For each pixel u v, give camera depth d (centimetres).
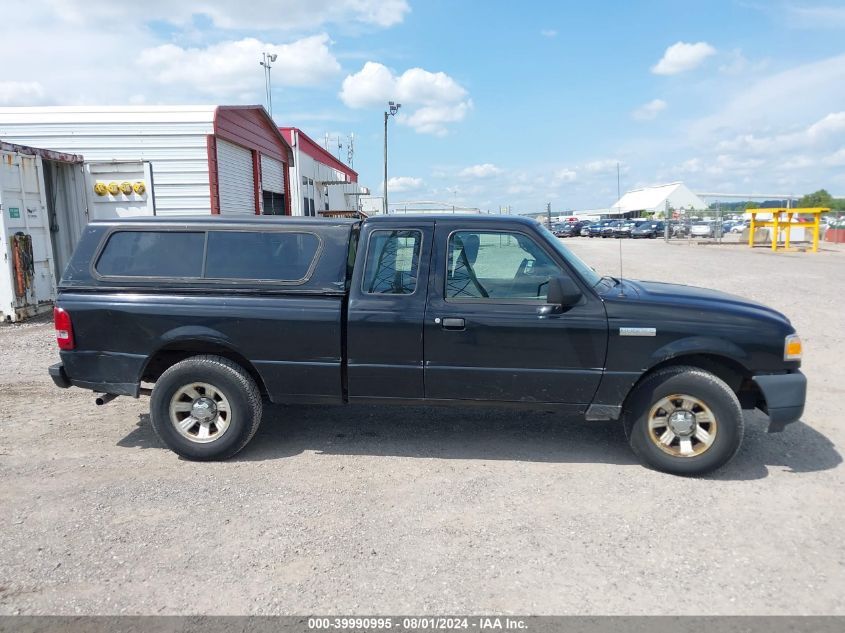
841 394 670
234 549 359
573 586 323
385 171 3406
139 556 351
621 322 455
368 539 370
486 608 305
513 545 363
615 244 3603
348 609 304
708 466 451
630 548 360
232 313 480
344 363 484
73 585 324
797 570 337
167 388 483
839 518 396
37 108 1358
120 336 490
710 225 4016
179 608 306
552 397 471
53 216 1308
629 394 469
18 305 1075
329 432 554
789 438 540
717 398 444
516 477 458
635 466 479
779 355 450
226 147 1509
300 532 378
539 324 460
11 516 398
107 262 501
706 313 455
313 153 3050
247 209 1683
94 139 1344
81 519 394
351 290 480
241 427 482
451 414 604
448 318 466
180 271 494
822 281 1562
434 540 369
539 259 473
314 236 492
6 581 327
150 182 1336
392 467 477
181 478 457
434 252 478
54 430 559
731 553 354
